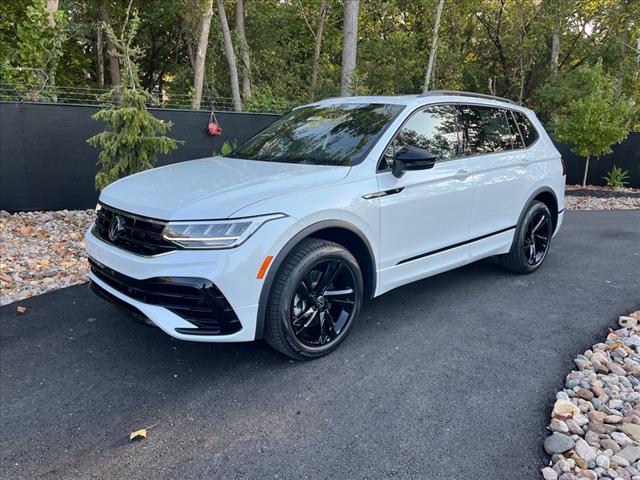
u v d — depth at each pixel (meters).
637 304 4.54
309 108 4.72
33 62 9.23
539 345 3.68
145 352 3.51
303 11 21.48
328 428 2.68
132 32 6.83
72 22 17.19
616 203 11.59
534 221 5.29
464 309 4.34
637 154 14.18
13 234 6.49
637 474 2.36
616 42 19.34
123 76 6.64
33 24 9.09
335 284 3.49
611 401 2.98
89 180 8.02
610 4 19.02
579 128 12.55
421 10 19.84
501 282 5.09
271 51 20.47
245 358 3.43
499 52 21.14
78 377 3.18
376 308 4.35
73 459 2.45
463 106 4.50
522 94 20.45
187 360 3.40
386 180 3.60
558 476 2.33
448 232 4.18
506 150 4.87
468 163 4.32
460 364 3.38
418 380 3.17
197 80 12.03
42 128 7.52
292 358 3.36
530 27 19.59
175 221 2.85
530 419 2.78
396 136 3.80
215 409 2.85
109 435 2.63
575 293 4.80
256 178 3.33
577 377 3.20
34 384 3.09
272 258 2.97
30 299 4.41
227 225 2.85
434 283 5.04
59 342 3.64
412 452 2.50
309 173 3.39
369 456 2.46
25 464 2.41
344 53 13.29
